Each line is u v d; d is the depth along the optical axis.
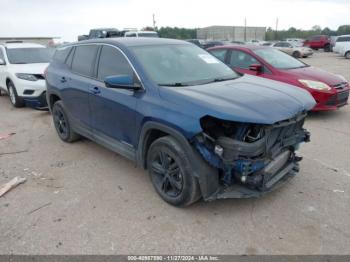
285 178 3.64
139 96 3.61
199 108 3.04
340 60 24.53
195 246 2.91
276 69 7.01
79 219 3.34
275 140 3.25
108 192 3.88
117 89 3.93
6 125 6.94
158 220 3.29
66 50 5.45
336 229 3.09
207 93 3.30
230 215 3.35
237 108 2.98
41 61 9.12
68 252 2.87
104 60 4.34
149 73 3.68
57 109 5.56
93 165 4.67
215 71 4.19
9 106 8.93
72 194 3.86
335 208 3.43
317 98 6.58
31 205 3.63
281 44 32.53
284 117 3.05
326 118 6.92
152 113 3.39
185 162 3.17
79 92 4.70
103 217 3.37
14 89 8.31
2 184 4.13
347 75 14.38
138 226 3.21
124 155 4.12
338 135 5.77
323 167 4.43
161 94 3.41
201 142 3.04
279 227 3.14
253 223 3.21
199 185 3.21
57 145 5.55
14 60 8.90
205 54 4.56
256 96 3.29
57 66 5.54
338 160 4.67
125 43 4.16
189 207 3.50
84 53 4.86
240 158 2.99
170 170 3.44
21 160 4.92
